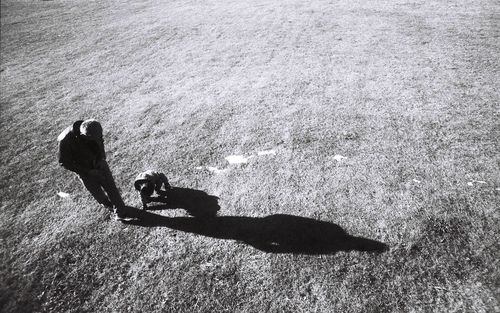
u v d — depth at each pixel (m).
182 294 3.91
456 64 8.80
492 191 4.91
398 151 5.88
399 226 4.50
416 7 13.82
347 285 3.85
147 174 4.96
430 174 5.32
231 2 16.72
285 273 4.04
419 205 4.79
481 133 6.14
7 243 4.70
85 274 4.21
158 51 11.27
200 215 4.95
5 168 6.23
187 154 6.25
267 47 10.87
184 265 4.24
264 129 6.78
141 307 3.81
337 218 4.71
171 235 4.68
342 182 5.33
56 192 5.58
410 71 8.62
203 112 7.53
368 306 3.62
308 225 4.64
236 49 10.91
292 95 7.91
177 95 8.35
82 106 8.19
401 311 3.54
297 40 11.24
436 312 3.51
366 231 4.48
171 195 5.36
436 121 6.58
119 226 4.88
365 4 14.67
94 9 17.12
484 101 7.09
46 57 11.45
